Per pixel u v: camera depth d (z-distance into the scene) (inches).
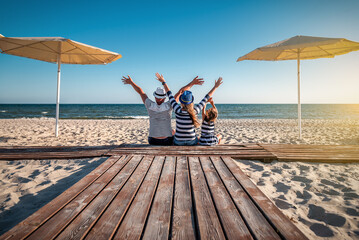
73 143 223.1
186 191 78.9
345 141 235.5
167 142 150.3
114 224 56.2
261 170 121.6
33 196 91.2
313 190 98.0
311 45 167.5
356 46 192.5
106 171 100.3
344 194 93.4
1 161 136.9
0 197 90.4
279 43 188.5
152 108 140.8
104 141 237.8
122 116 1066.1
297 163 132.6
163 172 99.7
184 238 51.6
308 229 68.3
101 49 206.1
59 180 108.9
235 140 244.7
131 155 129.4
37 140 237.0
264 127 407.5
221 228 55.3
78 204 66.7
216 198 72.6
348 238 63.1
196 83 143.8
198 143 158.9
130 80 143.4
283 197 90.6
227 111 1568.7
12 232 51.4
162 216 61.1
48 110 1605.6
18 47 196.9
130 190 78.6
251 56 231.0
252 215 61.7
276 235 52.5
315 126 425.7
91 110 1683.1
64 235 51.0
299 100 236.1
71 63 243.4
